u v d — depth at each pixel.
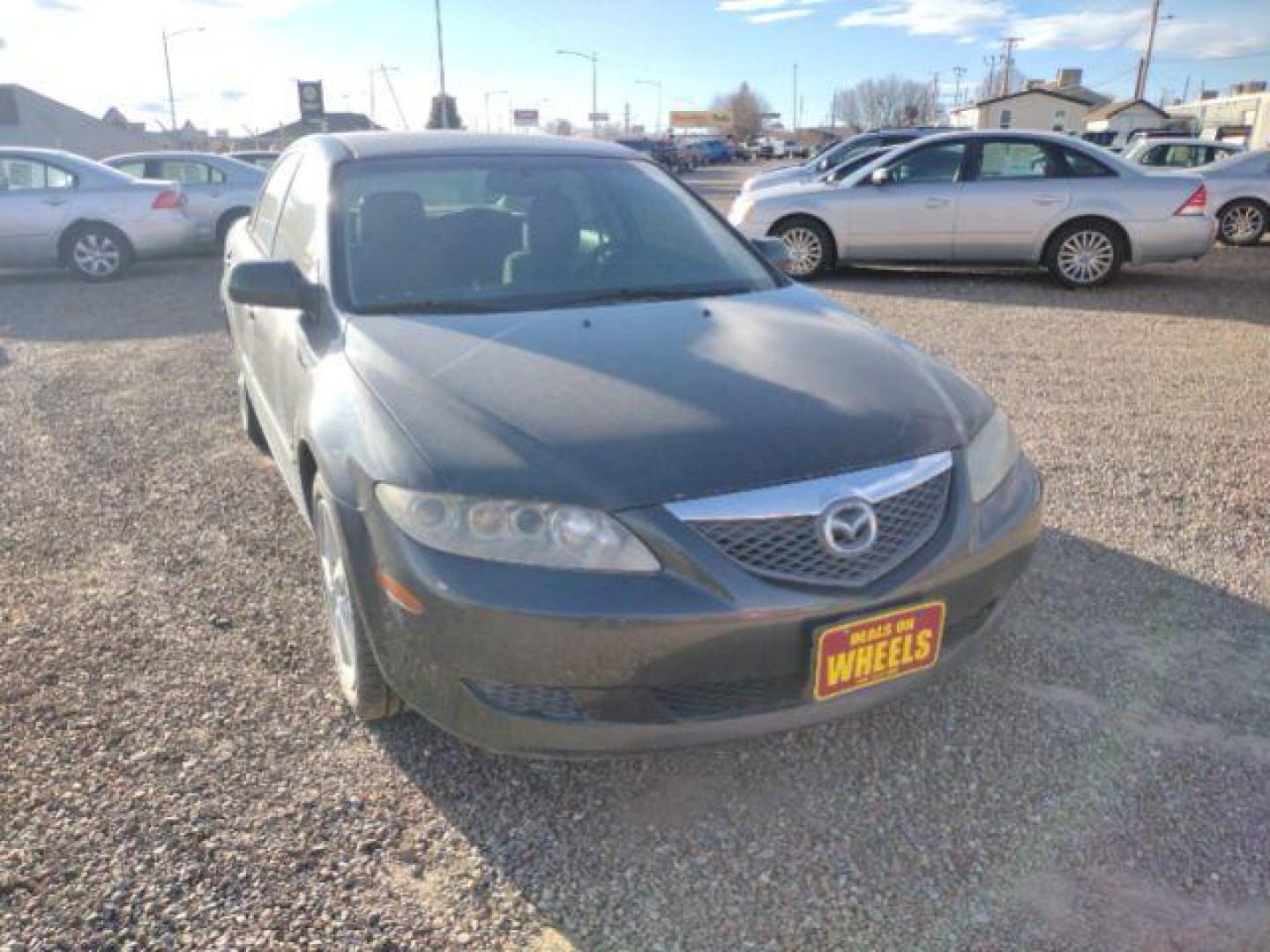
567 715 2.18
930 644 2.32
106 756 2.56
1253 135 36.09
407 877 2.18
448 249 3.26
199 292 10.34
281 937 2.01
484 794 2.45
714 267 3.50
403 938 2.02
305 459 2.90
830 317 3.12
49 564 3.70
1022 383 6.14
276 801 2.41
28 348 7.50
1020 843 2.29
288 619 3.29
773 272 3.61
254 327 4.05
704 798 2.45
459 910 2.10
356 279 3.10
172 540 3.91
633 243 3.53
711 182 32.66
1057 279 9.94
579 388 2.44
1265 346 7.21
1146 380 6.21
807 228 10.45
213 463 4.82
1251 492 4.31
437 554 2.15
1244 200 14.05
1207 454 4.80
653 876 2.20
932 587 2.30
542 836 2.31
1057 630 3.18
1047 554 3.71
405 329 2.80
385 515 2.24
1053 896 2.13
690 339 2.79
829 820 2.37
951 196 9.89
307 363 2.94
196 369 6.75
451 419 2.32
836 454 2.26
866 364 2.69
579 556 2.11
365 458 2.34
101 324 8.52
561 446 2.21
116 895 2.11
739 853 2.26
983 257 10.06
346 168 3.53
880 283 10.43
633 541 2.11
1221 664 2.99
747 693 2.24
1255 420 5.35
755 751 2.62
